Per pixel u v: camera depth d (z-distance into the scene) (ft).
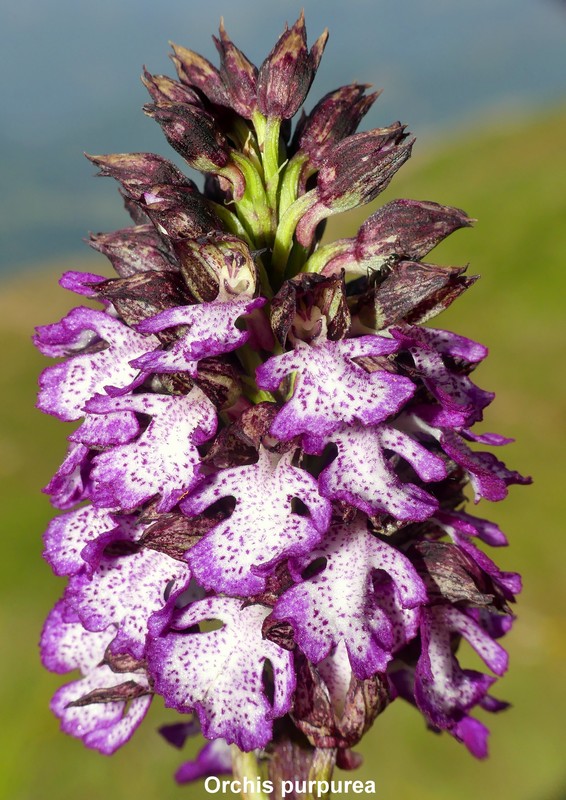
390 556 0.38
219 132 0.40
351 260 0.40
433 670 0.41
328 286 0.37
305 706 0.40
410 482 0.40
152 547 0.38
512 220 2.63
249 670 0.38
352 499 0.36
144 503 0.39
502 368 1.99
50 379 0.40
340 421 0.36
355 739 0.40
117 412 0.38
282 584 0.37
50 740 1.12
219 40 0.42
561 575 1.36
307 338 0.38
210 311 0.37
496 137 3.47
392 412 0.36
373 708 0.40
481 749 0.45
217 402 0.38
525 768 1.07
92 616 0.39
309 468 0.40
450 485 0.41
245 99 0.42
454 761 1.07
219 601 0.39
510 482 0.42
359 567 0.37
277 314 0.37
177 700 0.38
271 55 0.41
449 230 0.39
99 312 0.40
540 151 3.21
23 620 1.29
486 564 0.40
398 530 0.41
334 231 2.77
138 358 0.36
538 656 1.22
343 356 0.37
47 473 1.65
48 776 1.07
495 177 3.00
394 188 3.15
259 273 0.39
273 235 0.41
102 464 0.37
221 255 0.37
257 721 0.38
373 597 0.37
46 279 2.87
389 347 0.37
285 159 0.42
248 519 0.37
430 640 0.41
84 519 0.41
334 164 0.40
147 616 0.39
